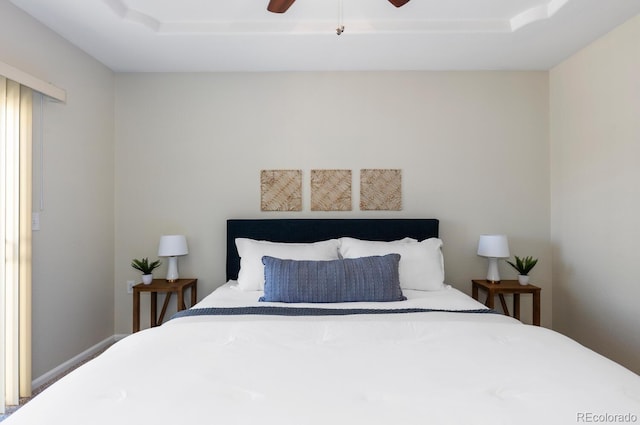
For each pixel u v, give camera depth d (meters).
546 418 1.00
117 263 3.34
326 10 2.46
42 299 2.50
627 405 1.06
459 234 3.35
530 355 1.43
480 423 0.99
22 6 2.27
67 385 1.18
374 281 2.53
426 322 1.81
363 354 1.45
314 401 1.09
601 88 2.72
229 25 2.61
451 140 3.34
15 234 2.20
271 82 3.33
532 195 3.35
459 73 3.34
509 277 3.35
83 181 2.92
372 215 3.34
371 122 3.34
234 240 3.24
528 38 2.71
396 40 2.73
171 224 3.34
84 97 2.92
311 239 3.23
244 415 1.01
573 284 3.06
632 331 2.48
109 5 2.28
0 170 2.10
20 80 2.17
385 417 1.01
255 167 3.34
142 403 1.07
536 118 3.35
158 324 3.29
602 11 2.35
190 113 3.34
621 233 2.57
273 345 1.55
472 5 2.41
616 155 2.60
